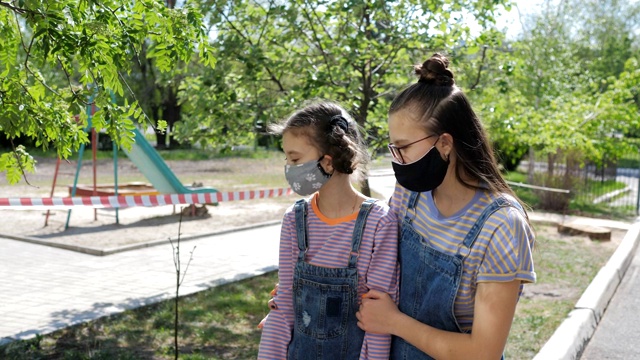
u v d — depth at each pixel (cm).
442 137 195
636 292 829
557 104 1562
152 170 1380
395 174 205
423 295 204
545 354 545
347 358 223
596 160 1706
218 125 718
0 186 1920
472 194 201
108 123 387
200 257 985
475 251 193
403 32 711
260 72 718
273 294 248
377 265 216
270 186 2031
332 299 222
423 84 201
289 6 702
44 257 980
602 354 598
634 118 1589
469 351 189
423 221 211
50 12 337
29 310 677
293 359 231
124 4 380
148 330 614
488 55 812
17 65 402
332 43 723
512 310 189
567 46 1877
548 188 1529
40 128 384
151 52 398
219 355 555
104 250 1000
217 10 686
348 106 718
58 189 1873
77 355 532
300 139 226
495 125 875
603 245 1141
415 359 208
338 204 229
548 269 925
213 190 1452
